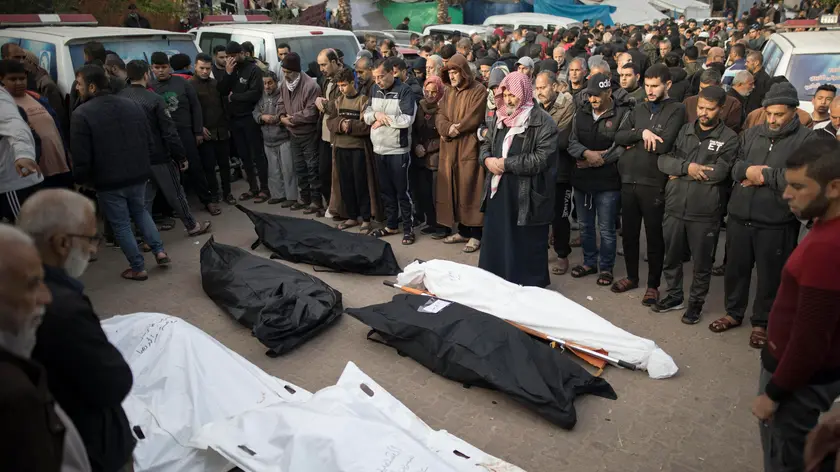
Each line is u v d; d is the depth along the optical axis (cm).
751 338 429
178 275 565
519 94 468
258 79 712
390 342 425
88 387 201
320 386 393
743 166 403
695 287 452
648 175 467
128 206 545
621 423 354
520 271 505
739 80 582
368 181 646
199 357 345
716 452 329
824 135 415
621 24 2234
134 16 1116
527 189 482
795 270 221
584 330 411
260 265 509
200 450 294
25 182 515
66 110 652
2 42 740
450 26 1528
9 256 164
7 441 145
